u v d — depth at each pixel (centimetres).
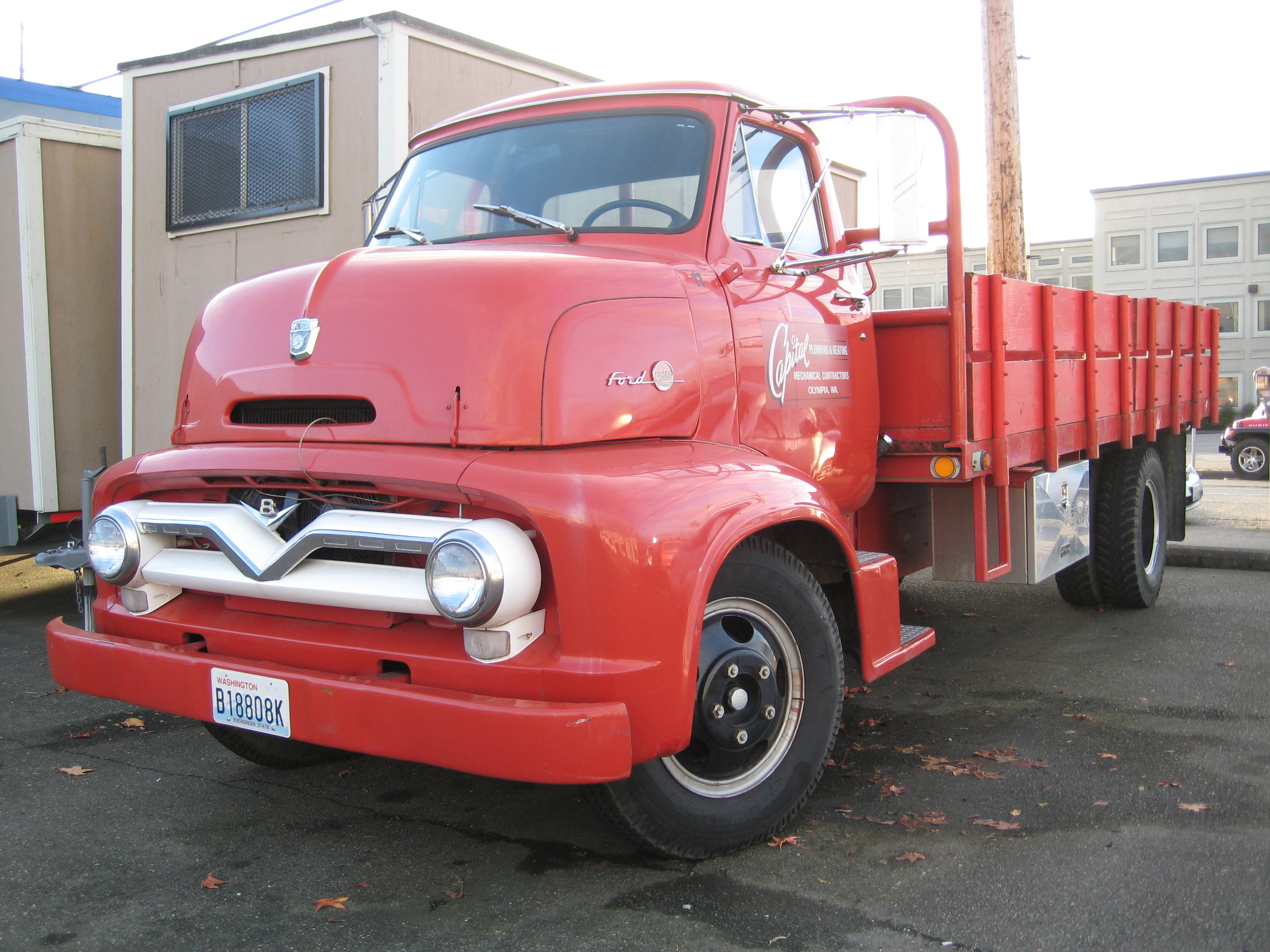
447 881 294
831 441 383
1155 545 661
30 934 266
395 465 269
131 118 724
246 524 292
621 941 259
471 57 654
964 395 401
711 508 279
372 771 388
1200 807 336
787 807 316
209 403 324
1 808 352
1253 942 252
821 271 399
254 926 270
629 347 298
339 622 288
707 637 296
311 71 638
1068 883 285
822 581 358
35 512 700
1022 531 475
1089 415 542
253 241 672
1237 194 3941
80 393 718
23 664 547
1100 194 4134
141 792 366
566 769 243
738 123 370
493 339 278
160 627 317
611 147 369
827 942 257
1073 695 470
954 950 252
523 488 257
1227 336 4000
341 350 298
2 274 712
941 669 519
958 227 393
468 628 258
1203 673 503
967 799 348
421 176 401
